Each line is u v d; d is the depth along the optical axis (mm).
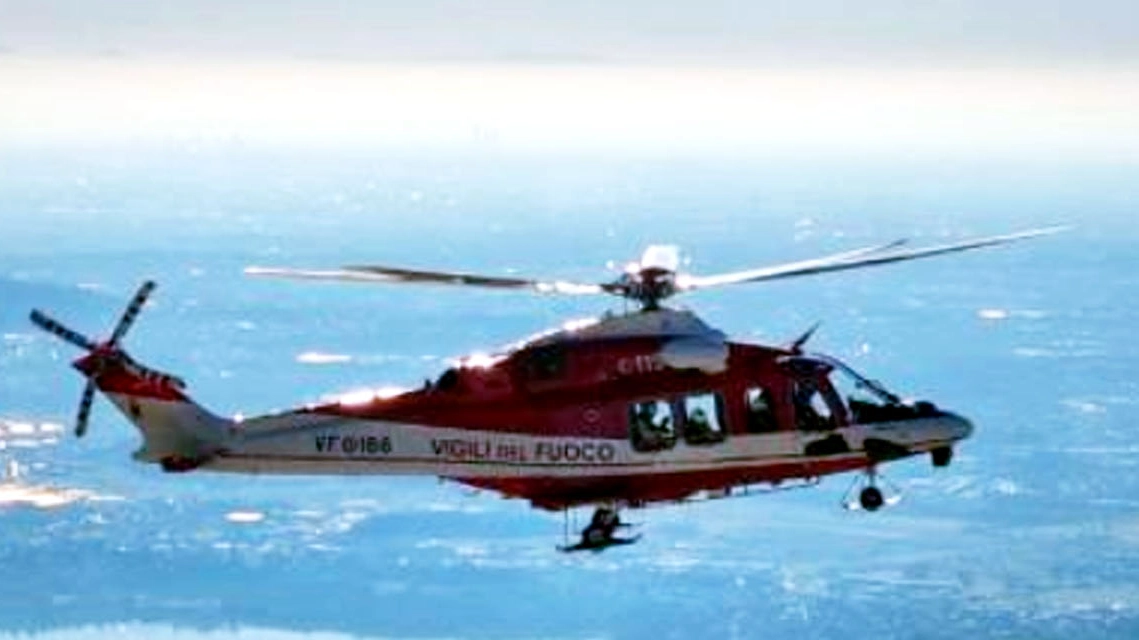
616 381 98250
